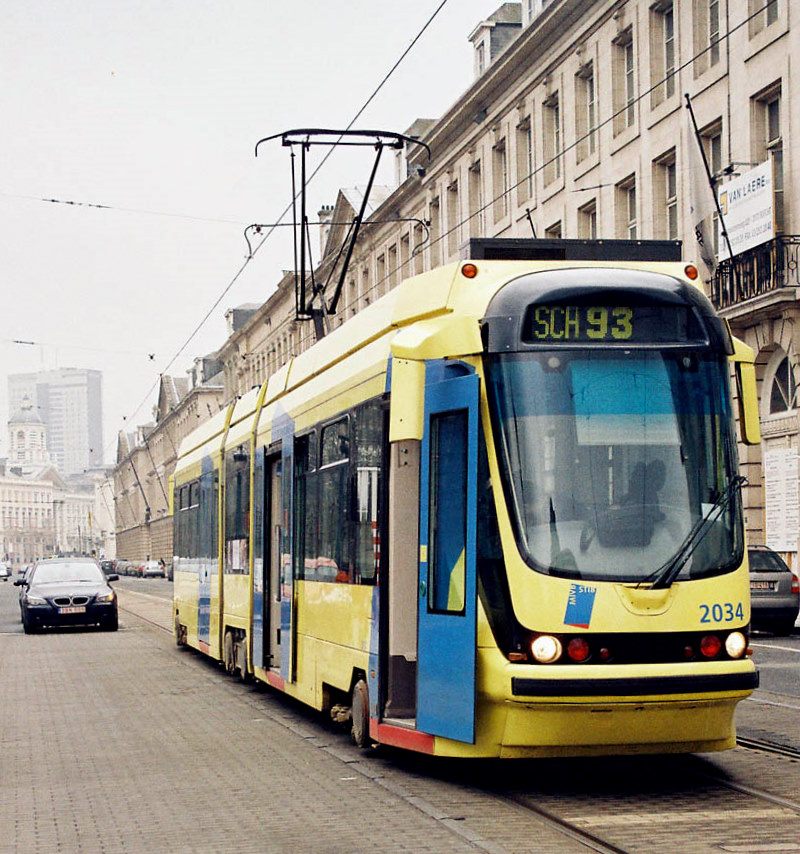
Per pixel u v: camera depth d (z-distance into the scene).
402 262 56.69
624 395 8.72
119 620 35.78
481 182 47.12
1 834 8.25
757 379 31.09
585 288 8.82
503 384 8.73
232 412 18.50
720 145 32.53
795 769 9.65
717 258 31.36
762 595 23.64
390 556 9.91
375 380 10.37
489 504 8.66
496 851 7.17
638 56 35.59
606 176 37.47
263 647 14.91
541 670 8.26
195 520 21.72
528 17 43.75
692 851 7.07
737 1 31.16
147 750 11.73
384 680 9.97
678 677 8.34
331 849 7.43
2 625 35.81
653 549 8.51
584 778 9.45
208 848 7.60
